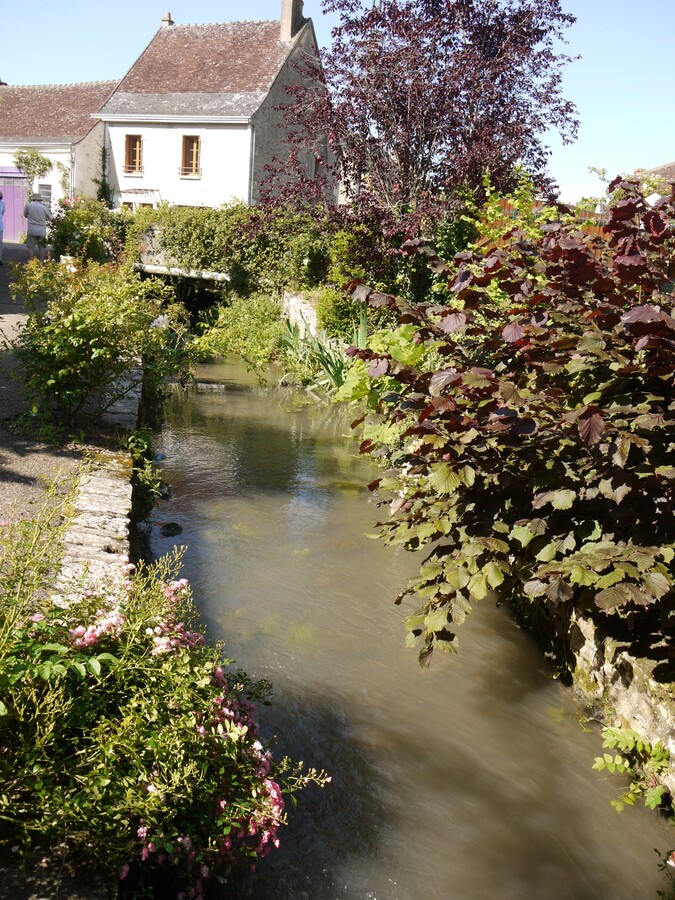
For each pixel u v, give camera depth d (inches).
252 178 1179.3
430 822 120.5
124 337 266.8
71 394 255.8
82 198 922.7
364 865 110.7
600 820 123.6
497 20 642.8
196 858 88.8
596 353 122.7
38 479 203.0
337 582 201.3
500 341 146.9
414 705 151.1
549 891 108.8
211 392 469.7
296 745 135.0
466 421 130.6
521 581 159.8
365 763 132.4
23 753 81.4
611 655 143.3
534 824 121.9
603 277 138.5
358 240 625.0
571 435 126.4
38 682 89.7
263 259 780.6
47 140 1272.1
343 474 300.4
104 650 100.0
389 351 268.8
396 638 175.8
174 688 97.3
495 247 151.3
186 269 826.2
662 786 125.9
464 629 184.7
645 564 110.0
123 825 84.0
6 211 1314.0
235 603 183.9
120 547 164.4
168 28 1359.5
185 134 1205.1
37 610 105.5
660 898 108.7
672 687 128.0
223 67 1262.3
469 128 616.1
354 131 648.4
